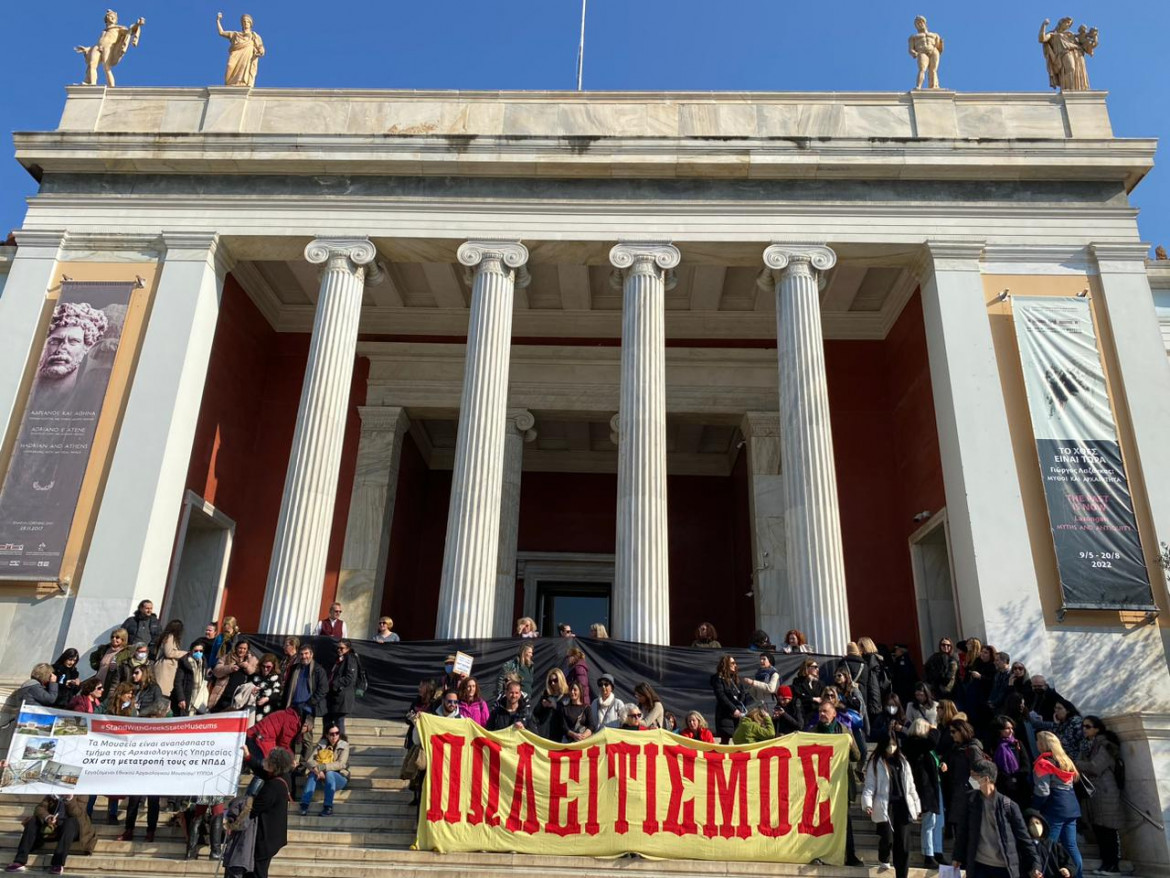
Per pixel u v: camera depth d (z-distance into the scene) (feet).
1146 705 53.11
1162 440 59.11
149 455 60.34
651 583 56.39
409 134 67.31
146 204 67.97
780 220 65.72
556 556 92.12
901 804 36.24
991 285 64.28
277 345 82.23
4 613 57.21
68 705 41.70
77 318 64.75
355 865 36.86
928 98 68.90
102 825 40.68
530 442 91.71
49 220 67.87
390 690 52.26
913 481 71.77
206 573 72.95
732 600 90.53
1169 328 70.59
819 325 63.10
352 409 80.79
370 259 65.62
